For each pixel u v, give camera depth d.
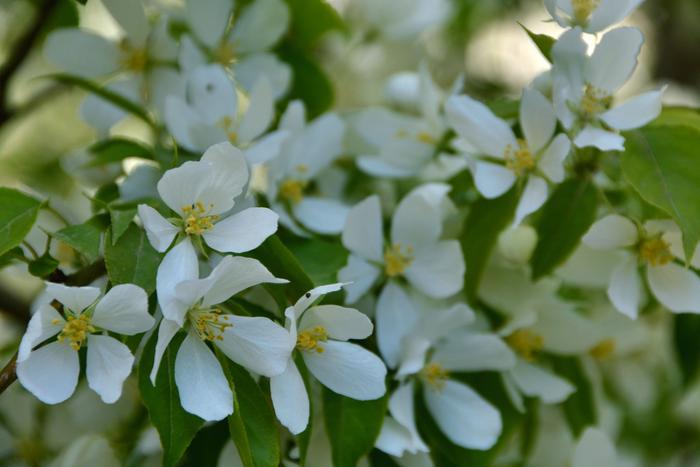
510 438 0.65
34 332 0.56
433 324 0.64
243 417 0.58
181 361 0.57
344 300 0.63
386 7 0.78
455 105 0.64
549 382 0.67
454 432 0.64
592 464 0.68
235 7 0.71
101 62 0.69
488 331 0.67
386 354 0.64
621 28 0.62
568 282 0.68
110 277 0.57
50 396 0.56
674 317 0.72
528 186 0.63
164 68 0.69
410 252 0.65
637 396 0.81
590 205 0.64
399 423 0.62
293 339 0.57
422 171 0.70
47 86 0.80
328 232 0.66
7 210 0.59
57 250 0.66
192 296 0.56
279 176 0.66
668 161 0.62
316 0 0.72
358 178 0.72
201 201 0.58
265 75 0.69
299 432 0.58
